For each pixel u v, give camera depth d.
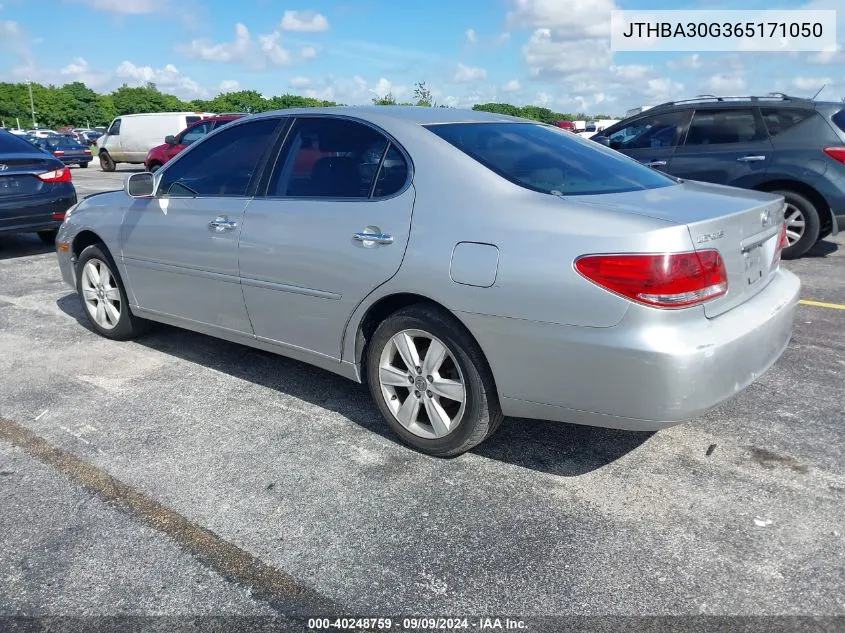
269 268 3.68
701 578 2.44
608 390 2.67
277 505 2.92
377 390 3.42
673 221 2.60
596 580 2.45
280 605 2.35
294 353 3.78
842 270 6.97
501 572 2.49
